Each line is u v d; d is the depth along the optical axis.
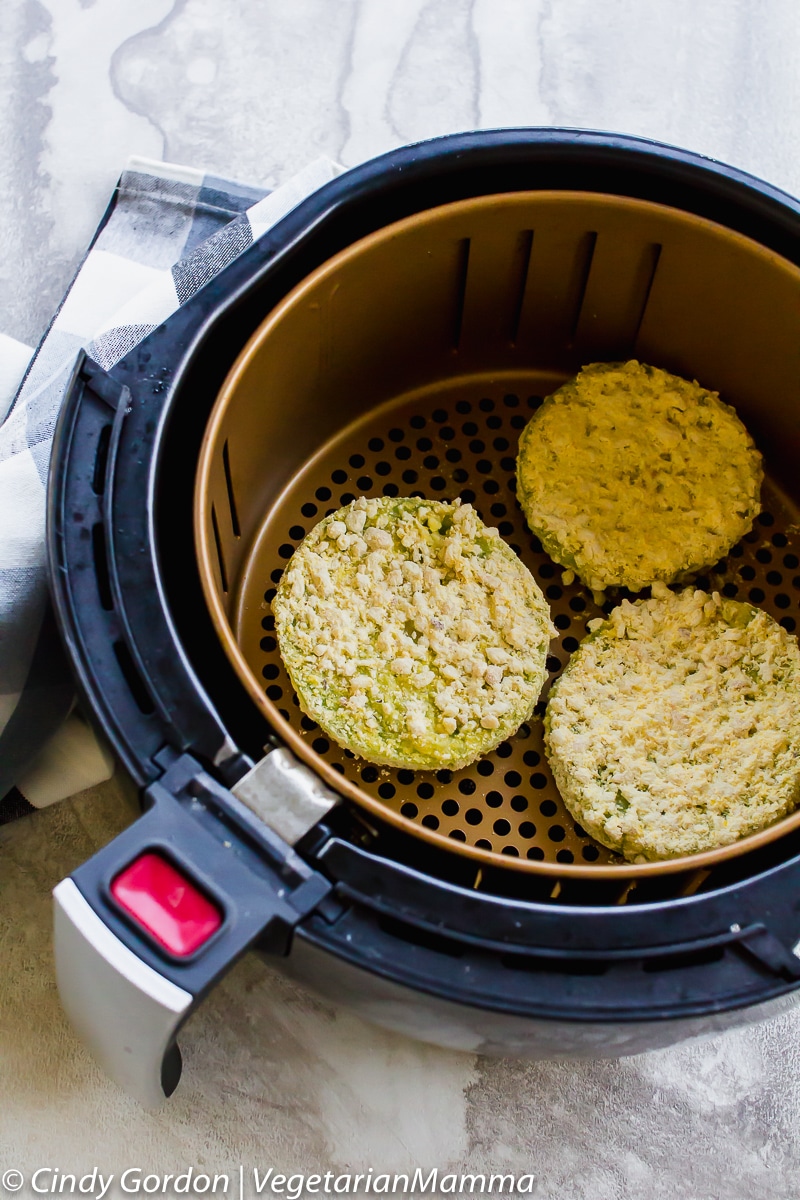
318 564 0.42
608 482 0.43
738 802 0.39
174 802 0.33
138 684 0.34
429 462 0.46
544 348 0.46
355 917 0.32
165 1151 0.42
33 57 0.54
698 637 0.42
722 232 0.40
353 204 0.39
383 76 0.55
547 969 0.33
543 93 0.55
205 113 0.54
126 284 0.46
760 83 0.55
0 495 0.41
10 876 0.44
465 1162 0.42
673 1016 0.32
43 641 0.40
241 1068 0.42
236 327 0.39
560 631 0.43
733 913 0.33
